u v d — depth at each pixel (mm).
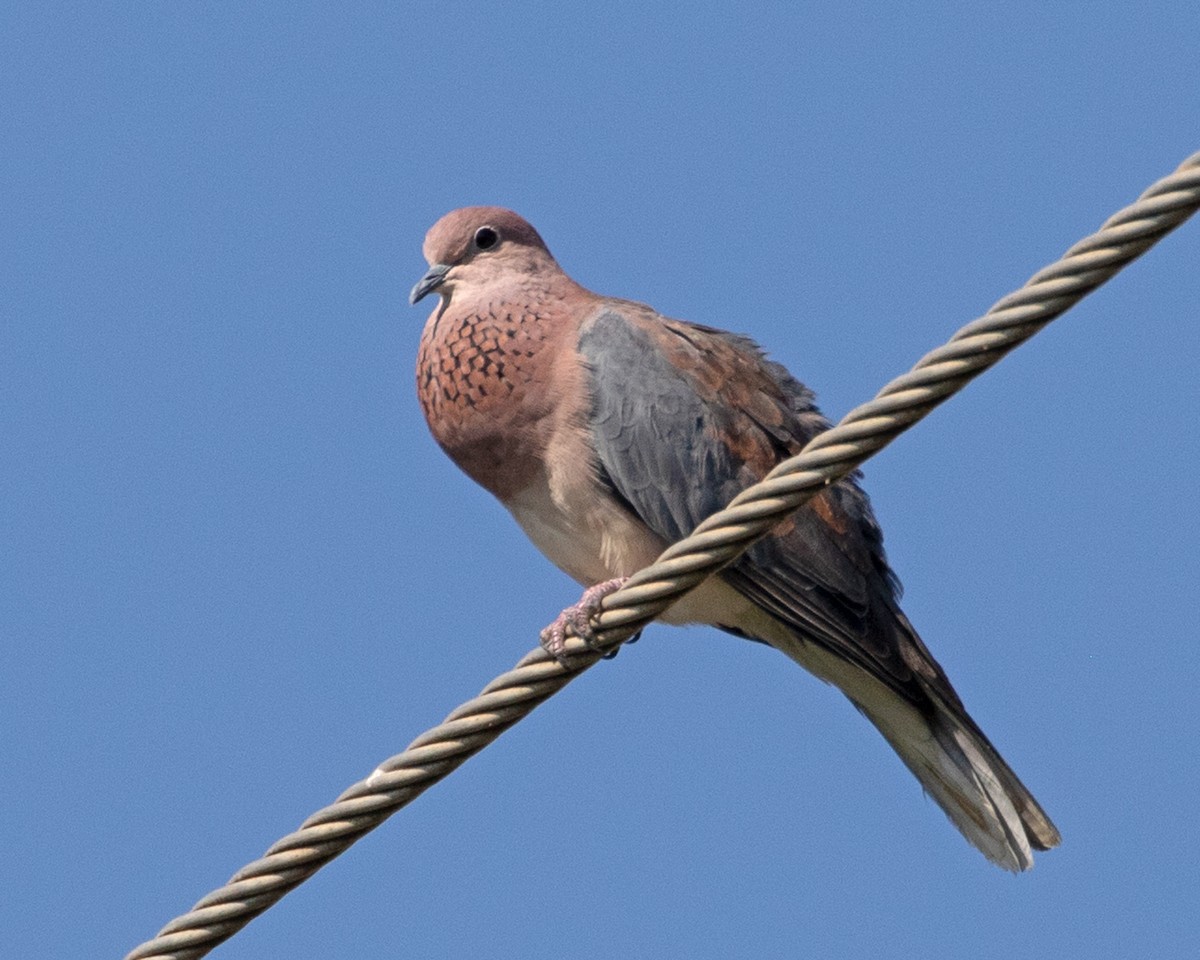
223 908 8852
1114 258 7453
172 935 8867
